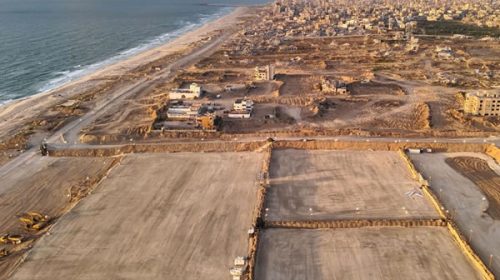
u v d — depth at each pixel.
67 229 86.00
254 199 95.94
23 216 92.88
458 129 132.50
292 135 128.25
